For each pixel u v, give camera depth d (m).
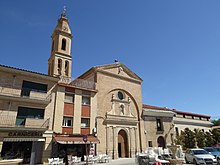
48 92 23.02
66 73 31.17
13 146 19.56
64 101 24.39
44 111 22.25
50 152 21.09
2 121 19.06
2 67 20.25
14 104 20.38
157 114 35.19
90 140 23.58
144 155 18.14
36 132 20.70
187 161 20.03
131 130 31.05
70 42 33.81
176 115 39.62
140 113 33.31
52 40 35.22
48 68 33.06
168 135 34.84
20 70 21.28
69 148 23.08
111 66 32.25
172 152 18.78
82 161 22.28
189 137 34.25
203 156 18.50
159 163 15.50
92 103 27.17
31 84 22.23
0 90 19.81
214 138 37.84
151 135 33.00
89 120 26.08
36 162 20.20
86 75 32.38
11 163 6.97
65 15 36.09
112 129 28.44
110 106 29.81
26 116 20.92
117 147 28.05
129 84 34.06
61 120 23.17
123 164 20.38
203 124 43.03
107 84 30.52
